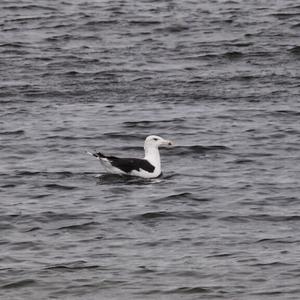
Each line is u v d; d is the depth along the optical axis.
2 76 36.09
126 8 47.34
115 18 45.22
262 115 30.91
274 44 40.12
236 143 27.80
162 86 34.72
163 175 24.70
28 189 23.36
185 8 47.12
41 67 37.34
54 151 27.20
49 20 45.06
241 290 16.88
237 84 34.84
